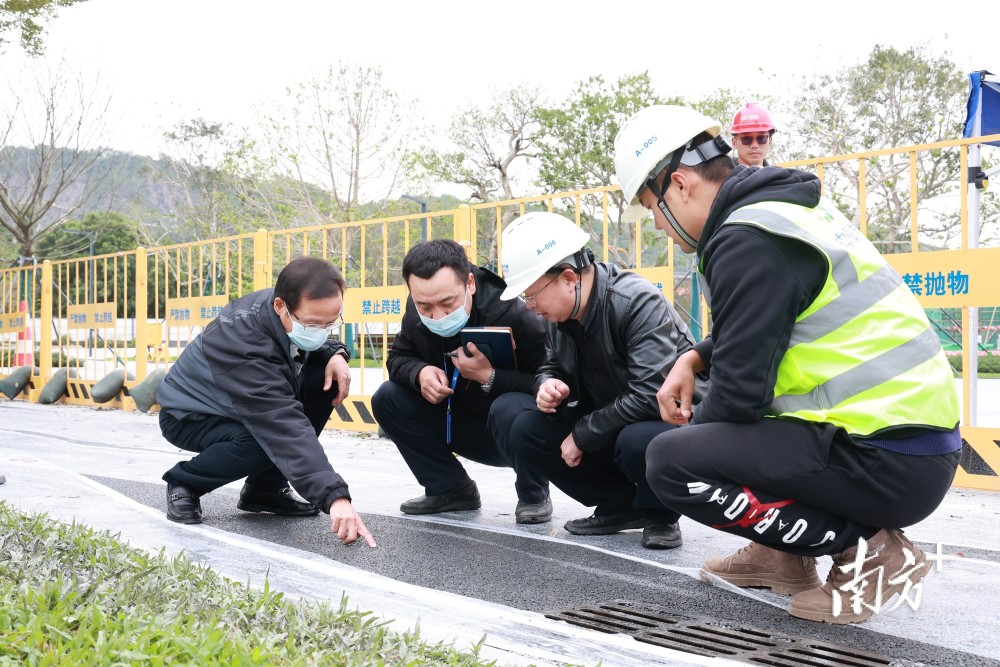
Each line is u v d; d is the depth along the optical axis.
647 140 2.78
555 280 3.46
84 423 9.19
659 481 2.68
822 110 24.58
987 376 19.39
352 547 3.76
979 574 3.37
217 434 4.06
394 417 4.40
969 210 7.10
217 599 2.15
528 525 4.25
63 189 23.81
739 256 2.46
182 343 12.45
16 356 13.47
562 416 3.91
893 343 2.46
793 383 2.51
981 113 7.12
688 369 2.92
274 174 27.17
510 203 7.32
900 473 2.46
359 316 8.32
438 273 3.85
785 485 2.52
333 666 1.79
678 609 2.89
